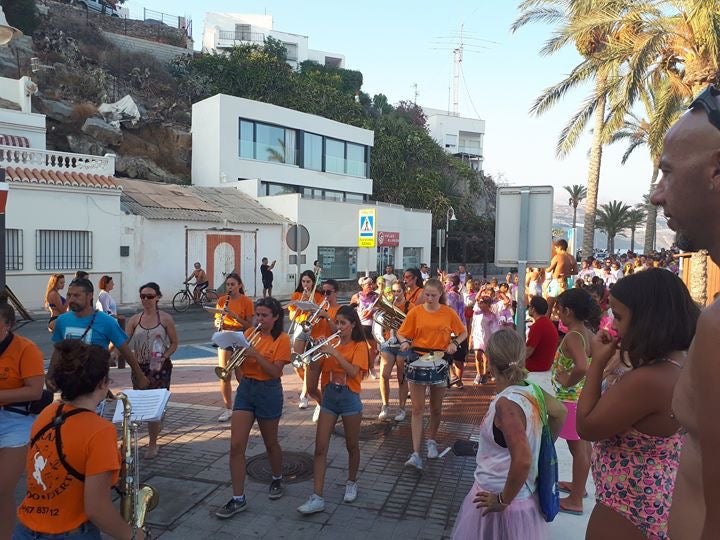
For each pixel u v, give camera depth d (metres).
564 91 18.50
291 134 30.84
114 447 2.47
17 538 2.48
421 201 39.28
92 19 40.44
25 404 3.63
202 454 5.77
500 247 6.47
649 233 34.25
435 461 5.72
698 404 1.17
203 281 20.05
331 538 4.16
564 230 34.34
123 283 19.31
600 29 16.59
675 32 13.32
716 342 1.12
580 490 4.40
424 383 5.57
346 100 39.44
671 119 15.29
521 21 20.38
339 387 4.64
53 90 30.33
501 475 2.80
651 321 2.15
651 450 2.27
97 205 18.58
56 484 2.41
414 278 8.47
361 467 5.55
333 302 7.28
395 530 4.29
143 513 2.81
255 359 4.58
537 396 2.80
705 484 1.15
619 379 2.28
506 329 2.98
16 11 32.62
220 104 27.88
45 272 17.45
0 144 19.64
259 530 4.27
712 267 12.42
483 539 2.78
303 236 13.96
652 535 2.27
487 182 50.06
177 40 44.88
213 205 23.55
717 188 1.10
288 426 6.79
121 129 30.25
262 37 57.69
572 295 4.32
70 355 2.50
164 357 5.71
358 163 34.84
